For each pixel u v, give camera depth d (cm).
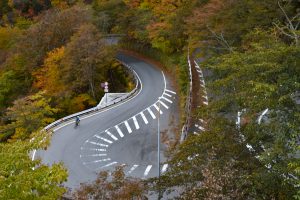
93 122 3275
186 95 3444
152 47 5044
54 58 3962
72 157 2688
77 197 1441
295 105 1308
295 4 3003
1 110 4081
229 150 1371
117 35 5934
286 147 1274
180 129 2820
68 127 3198
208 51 3372
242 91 1438
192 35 3309
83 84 4059
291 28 2084
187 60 4206
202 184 1287
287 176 1247
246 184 1249
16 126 3206
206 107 1605
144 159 2577
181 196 1402
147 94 3856
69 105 3950
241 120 1781
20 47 4441
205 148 1433
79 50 3869
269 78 1380
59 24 4569
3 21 6744
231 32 2994
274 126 1296
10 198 855
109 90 4559
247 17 2916
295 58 1336
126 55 5350
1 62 4753
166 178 1459
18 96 4172
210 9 3169
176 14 4038
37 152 2767
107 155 2686
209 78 2147
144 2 5053
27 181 870
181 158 1454
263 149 1395
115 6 5259
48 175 923
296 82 1276
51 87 3981
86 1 6581
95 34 4266
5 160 944
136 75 4459
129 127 3119
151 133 2980
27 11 6950
